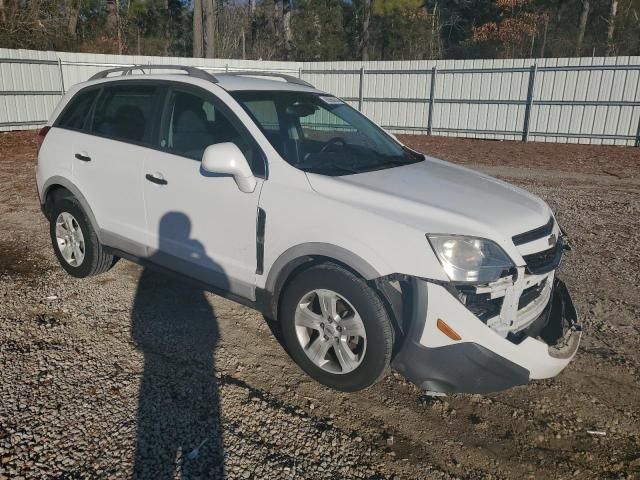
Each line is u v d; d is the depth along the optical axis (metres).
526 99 16.81
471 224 2.99
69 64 17.50
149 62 18.94
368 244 3.04
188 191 3.81
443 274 2.89
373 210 3.11
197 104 3.94
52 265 5.24
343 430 3.04
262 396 3.30
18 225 6.57
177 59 19.38
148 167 4.05
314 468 2.74
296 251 3.30
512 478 2.75
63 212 4.81
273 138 3.63
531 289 3.24
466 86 17.58
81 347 3.75
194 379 3.43
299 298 3.36
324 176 3.37
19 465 2.65
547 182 10.48
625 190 9.76
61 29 25.30
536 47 34.88
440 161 4.39
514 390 3.46
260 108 3.86
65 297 4.53
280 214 3.35
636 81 15.29
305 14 34.50
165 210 3.98
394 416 3.18
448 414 3.21
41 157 4.92
